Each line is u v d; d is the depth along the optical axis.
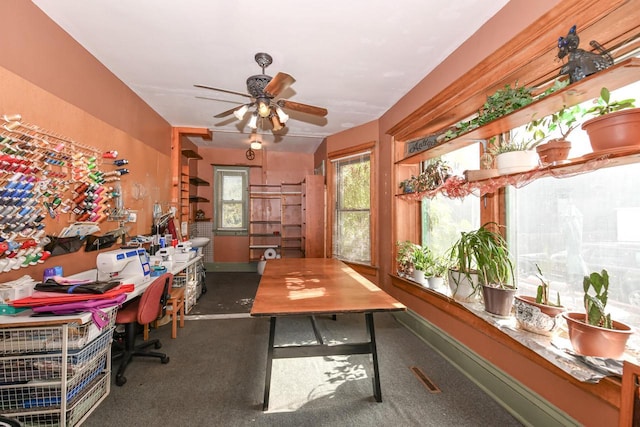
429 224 3.32
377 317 3.65
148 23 2.14
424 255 3.08
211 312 3.83
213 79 3.01
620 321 1.46
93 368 1.87
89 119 2.51
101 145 2.68
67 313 1.71
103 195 2.62
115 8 1.98
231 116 4.21
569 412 1.50
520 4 1.77
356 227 4.45
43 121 2.03
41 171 2.00
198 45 2.41
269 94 2.40
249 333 3.14
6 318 1.61
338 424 1.76
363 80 2.98
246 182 6.72
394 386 2.15
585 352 1.36
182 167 5.21
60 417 1.64
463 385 2.16
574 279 1.69
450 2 1.88
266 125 4.61
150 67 2.78
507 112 1.71
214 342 2.91
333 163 4.95
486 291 1.98
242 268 6.66
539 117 1.69
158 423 1.77
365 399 2.00
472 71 2.12
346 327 3.31
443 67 2.59
